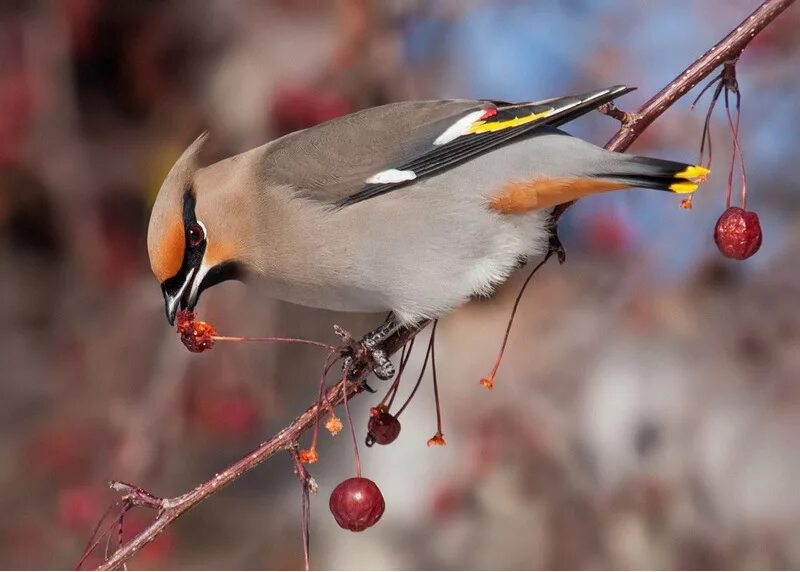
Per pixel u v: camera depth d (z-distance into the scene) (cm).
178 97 1423
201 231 802
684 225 1318
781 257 1300
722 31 1295
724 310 1316
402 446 1353
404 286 789
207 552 1313
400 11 1312
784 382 1271
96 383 1342
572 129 1338
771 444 1244
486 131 772
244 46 1362
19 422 1347
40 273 1479
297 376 1384
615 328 1349
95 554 1166
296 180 798
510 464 1270
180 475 1296
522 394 1306
